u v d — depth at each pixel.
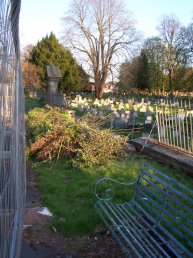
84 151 8.42
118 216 4.76
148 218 4.53
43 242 4.57
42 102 30.58
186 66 54.06
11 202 2.87
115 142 8.92
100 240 4.60
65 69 54.53
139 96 55.09
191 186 6.69
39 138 9.23
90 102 37.56
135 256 3.92
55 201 5.94
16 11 2.75
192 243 3.61
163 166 8.34
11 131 2.78
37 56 54.84
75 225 4.98
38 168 8.38
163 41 60.16
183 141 8.91
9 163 2.78
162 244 4.14
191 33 53.28
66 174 7.82
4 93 2.38
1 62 2.34
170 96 53.69
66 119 10.23
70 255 4.25
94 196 6.11
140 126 15.77
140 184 5.14
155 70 60.06
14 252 2.99
